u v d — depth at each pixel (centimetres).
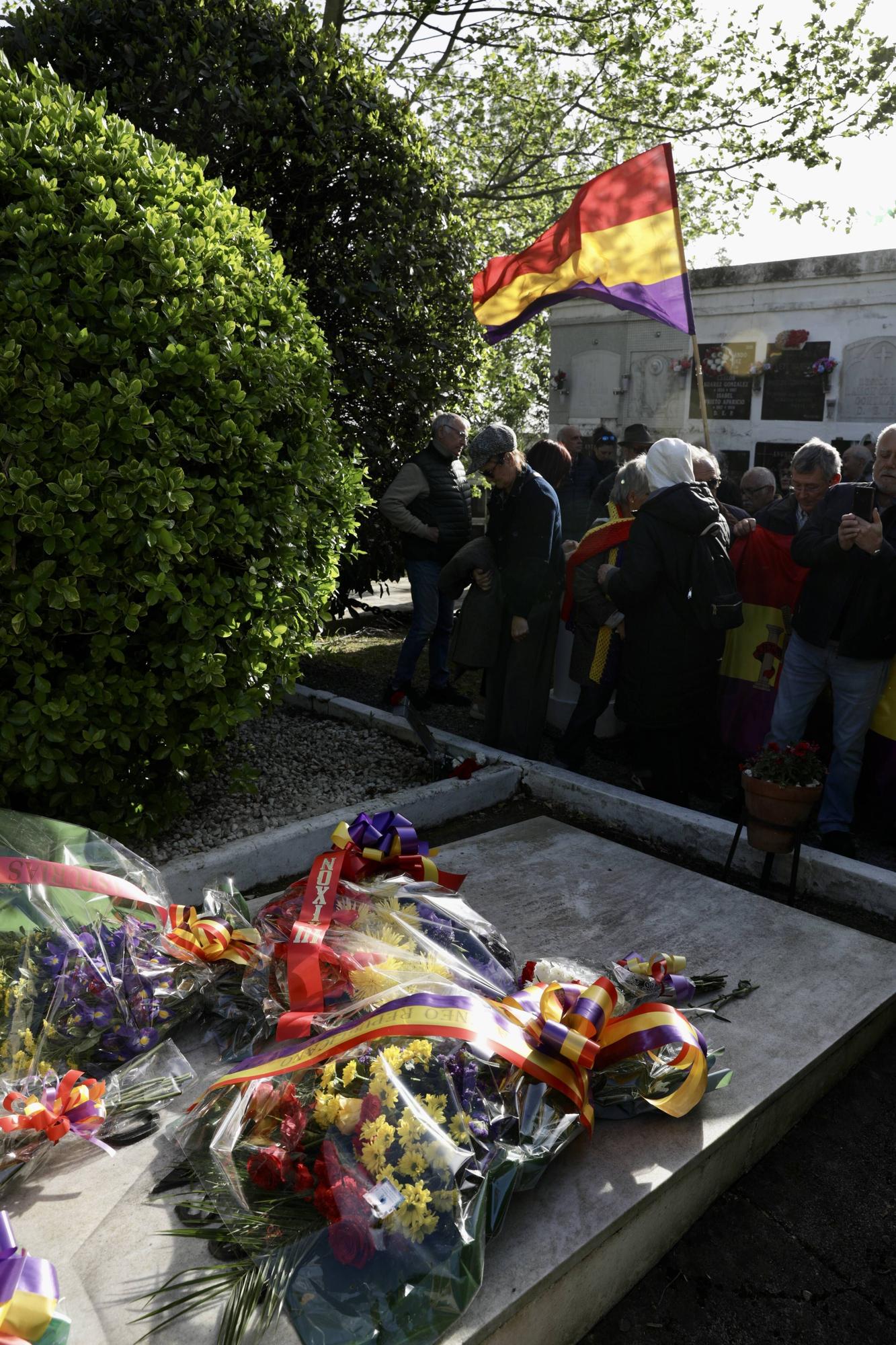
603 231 514
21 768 314
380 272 582
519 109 1397
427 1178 188
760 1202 245
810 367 912
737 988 300
